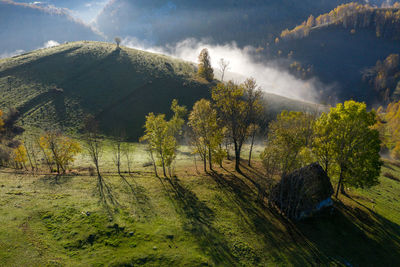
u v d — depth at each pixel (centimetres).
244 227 2688
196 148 4572
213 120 4066
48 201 2588
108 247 2061
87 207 2594
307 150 3719
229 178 3991
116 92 9194
